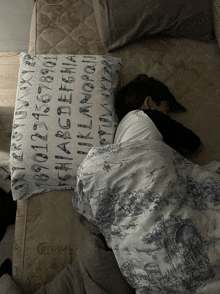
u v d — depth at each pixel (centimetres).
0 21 171
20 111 107
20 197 105
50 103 108
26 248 97
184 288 78
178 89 132
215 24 142
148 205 86
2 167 132
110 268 88
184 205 87
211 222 87
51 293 85
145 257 82
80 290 85
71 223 102
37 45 137
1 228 125
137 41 142
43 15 145
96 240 95
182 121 125
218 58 140
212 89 132
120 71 135
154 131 104
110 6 135
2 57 180
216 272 79
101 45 140
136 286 84
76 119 106
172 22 135
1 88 167
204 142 120
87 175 92
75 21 145
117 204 90
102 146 98
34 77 113
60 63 117
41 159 101
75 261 92
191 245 80
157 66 137
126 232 86
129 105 120
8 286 88
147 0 134
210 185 97
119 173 91
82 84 113
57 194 106
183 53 140
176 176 91
